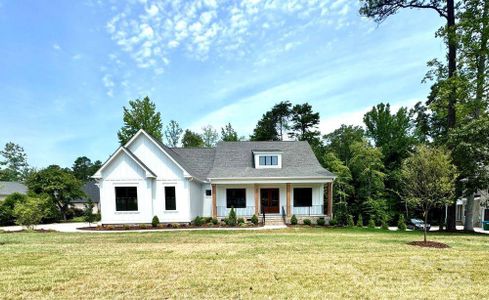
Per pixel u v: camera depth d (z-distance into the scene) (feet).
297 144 78.23
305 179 63.31
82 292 15.96
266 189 68.13
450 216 51.75
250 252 26.53
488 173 45.60
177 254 25.75
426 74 55.31
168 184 59.67
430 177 30.27
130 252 26.86
